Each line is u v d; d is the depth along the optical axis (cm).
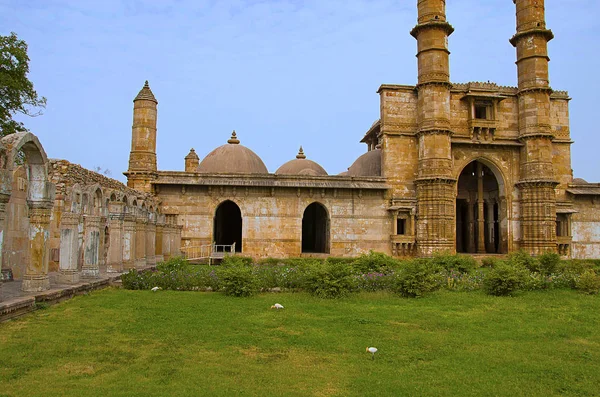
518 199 3628
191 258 3045
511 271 1642
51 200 1264
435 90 3394
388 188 3441
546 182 3459
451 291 1705
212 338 930
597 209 3762
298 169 4225
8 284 1407
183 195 3272
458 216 4262
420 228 3372
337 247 3388
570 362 829
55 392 620
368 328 1056
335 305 1345
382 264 2070
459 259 2262
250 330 1005
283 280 1656
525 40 3616
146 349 841
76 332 940
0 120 2619
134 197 2178
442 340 962
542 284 1778
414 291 1519
